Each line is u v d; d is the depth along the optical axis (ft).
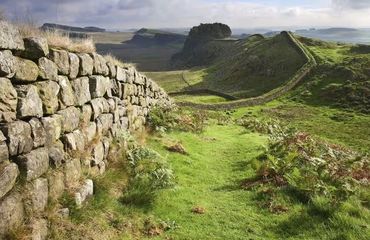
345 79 344.69
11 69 21.22
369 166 54.85
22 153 21.89
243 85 451.12
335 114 266.98
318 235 28.58
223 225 30.76
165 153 49.16
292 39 501.56
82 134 30.81
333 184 38.75
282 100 322.14
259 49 534.37
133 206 30.91
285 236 29.09
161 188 35.63
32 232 20.95
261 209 34.17
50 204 24.09
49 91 25.57
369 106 280.31
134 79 52.75
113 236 26.08
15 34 22.12
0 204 19.22
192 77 561.02
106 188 31.22
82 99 31.45
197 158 51.55
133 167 36.96
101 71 36.96
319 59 422.00
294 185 37.63
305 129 219.61
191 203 34.60
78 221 25.32
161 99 82.64
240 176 45.09
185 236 28.40
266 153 53.21
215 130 89.86
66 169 26.73
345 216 30.14
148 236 27.76
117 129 41.47
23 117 22.34
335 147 81.97
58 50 27.30
